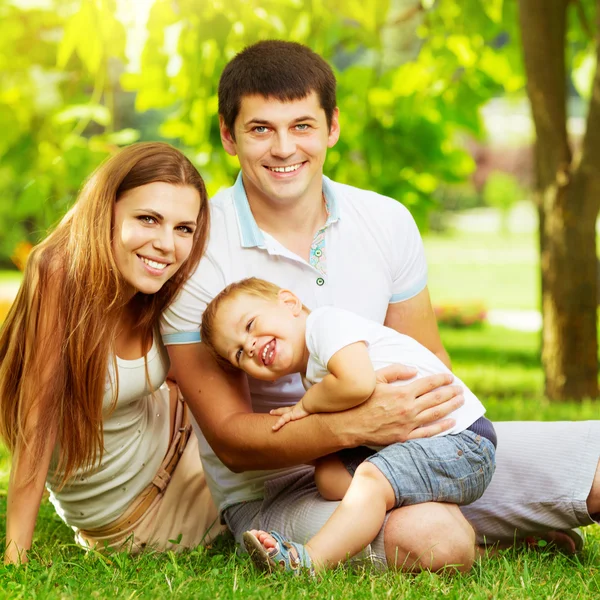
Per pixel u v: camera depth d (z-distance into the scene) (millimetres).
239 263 3959
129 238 3635
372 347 3744
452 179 9125
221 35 6414
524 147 40406
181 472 4211
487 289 24547
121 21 6215
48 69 8852
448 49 9328
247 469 3859
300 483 3945
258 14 6516
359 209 4086
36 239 4301
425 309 4258
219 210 4031
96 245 3650
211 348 3863
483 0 9266
